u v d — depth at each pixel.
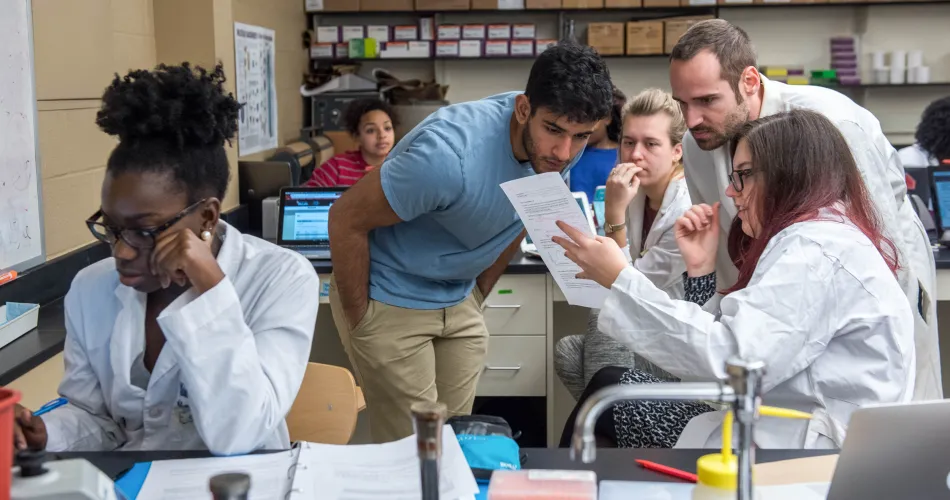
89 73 2.96
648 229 2.88
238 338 1.39
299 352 1.52
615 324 1.75
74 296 1.58
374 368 2.35
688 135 2.51
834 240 1.66
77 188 2.90
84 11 2.92
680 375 1.70
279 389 1.46
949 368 3.56
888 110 6.77
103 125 1.40
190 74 1.42
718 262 2.35
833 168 1.73
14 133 2.45
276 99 5.57
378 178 2.12
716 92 2.15
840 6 6.64
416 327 2.32
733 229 2.09
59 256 2.78
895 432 1.05
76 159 2.89
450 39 6.50
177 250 1.38
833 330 1.65
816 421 1.66
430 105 5.89
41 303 2.63
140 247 1.40
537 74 1.96
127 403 1.53
